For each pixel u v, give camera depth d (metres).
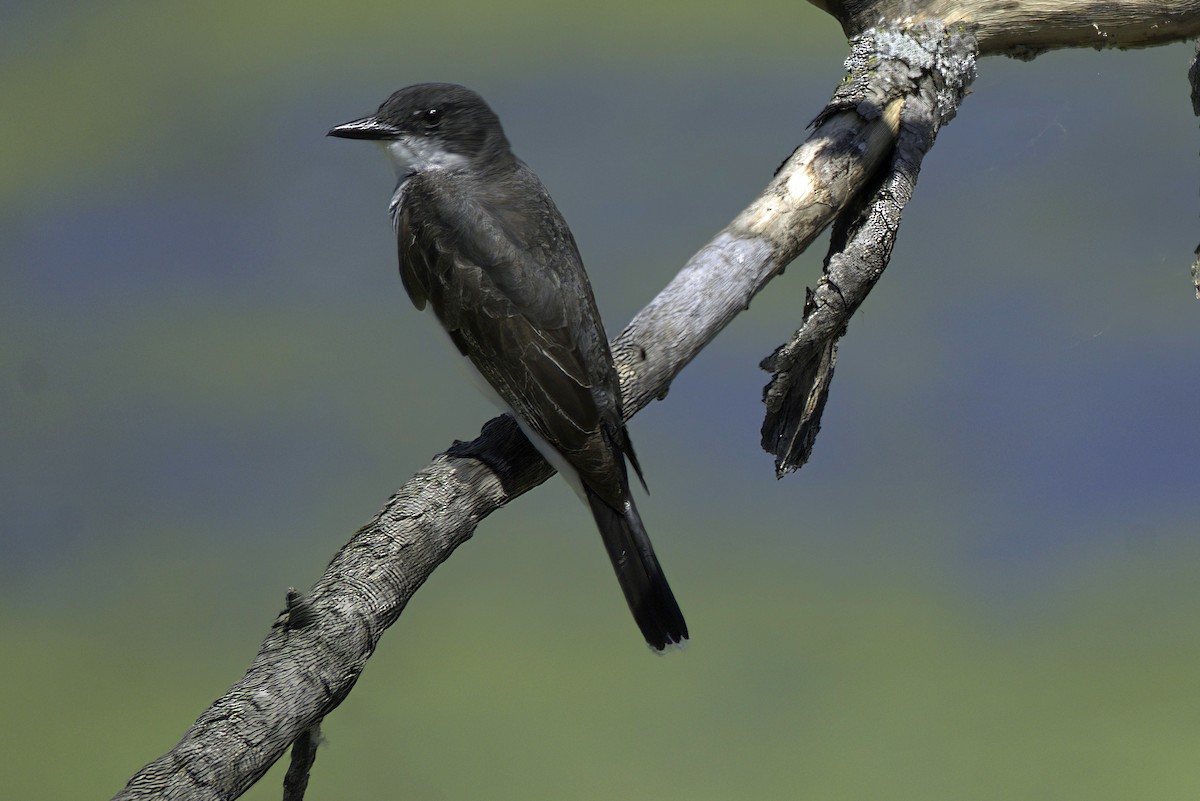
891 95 8.82
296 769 6.25
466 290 8.84
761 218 8.50
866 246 8.03
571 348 8.44
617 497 8.11
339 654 6.16
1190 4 9.27
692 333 8.42
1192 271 9.45
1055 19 9.40
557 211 9.59
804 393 8.36
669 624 8.01
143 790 5.52
